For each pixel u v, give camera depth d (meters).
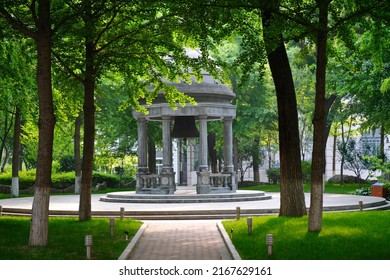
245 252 17.27
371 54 24.22
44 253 17.03
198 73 25.55
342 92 40.03
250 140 58.75
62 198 41.62
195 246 19.62
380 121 44.31
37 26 19.12
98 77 25.83
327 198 36.94
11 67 27.66
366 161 53.62
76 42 24.03
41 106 18.73
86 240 16.22
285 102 23.25
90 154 24.78
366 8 19.03
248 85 50.06
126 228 22.94
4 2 20.08
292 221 21.69
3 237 20.03
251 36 20.55
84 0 21.09
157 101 36.59
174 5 21.23
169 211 28.59
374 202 32.12
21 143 54.00
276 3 19.14
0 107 32.31
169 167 36.91
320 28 19.11
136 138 50.16
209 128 50.75
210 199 34.12
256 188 52.62
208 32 21.47
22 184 51.09
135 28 24.41
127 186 56.84
